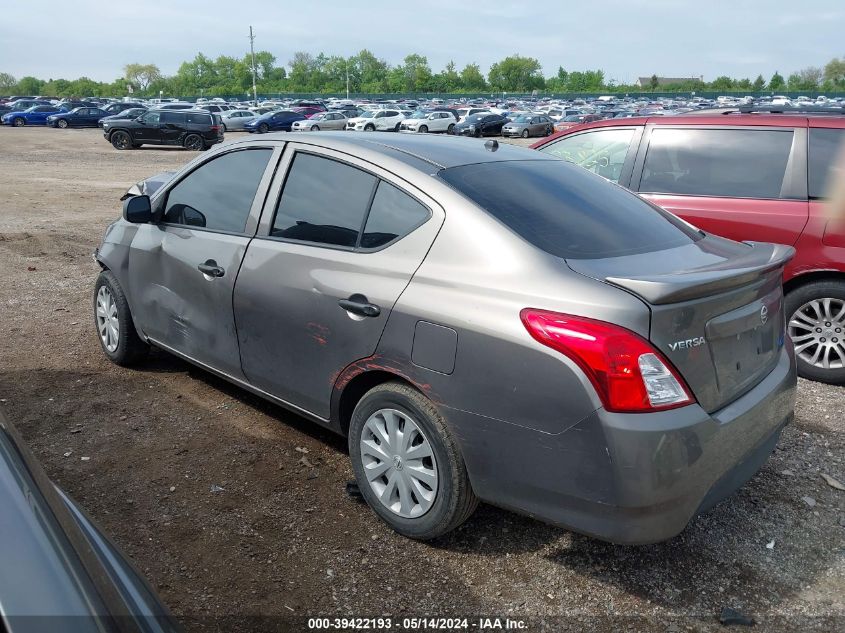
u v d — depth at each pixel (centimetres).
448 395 281
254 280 362
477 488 283
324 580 288
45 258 882
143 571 289
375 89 15662
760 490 365
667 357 251
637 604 280
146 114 3044
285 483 358
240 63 15638
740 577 298
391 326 299
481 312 273
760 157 532
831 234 494
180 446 393
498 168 344
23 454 171
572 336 251
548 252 281
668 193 559
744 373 290
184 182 430
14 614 120
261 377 372
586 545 316
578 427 251
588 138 620
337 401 333
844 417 456
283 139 380
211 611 268
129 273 461
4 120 4647
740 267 281
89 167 2222
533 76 16362
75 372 495
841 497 360
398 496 315
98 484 353
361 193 334
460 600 279
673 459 247
